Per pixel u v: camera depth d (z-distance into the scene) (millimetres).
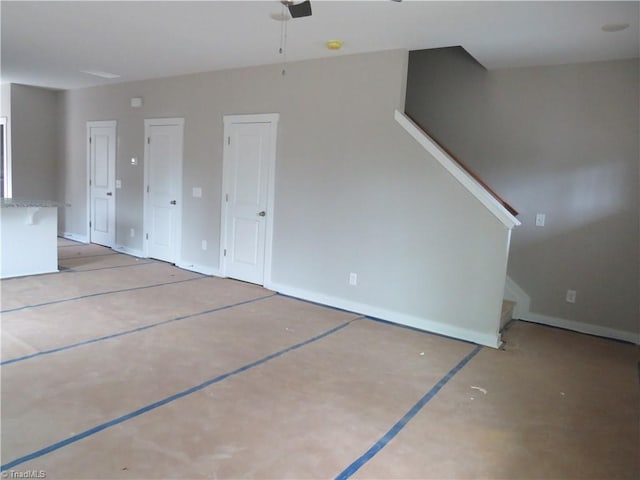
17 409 2502
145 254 6953
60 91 8141
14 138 7863
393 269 4523
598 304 4473
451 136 5133
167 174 6512
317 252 5039
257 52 4762
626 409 2932
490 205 3957
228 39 4348
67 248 7352
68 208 8289
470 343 4066
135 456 2154
